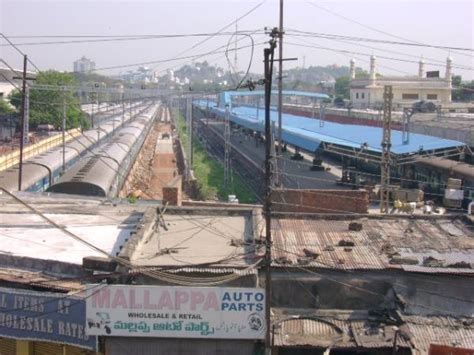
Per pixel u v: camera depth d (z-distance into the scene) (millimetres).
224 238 19516
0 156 52906
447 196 38719
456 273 16188
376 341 15164
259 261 16250
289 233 19812
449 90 94562
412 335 15352
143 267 16344
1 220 24266
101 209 26500
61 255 19906
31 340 17031
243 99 152250
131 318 15750
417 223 21188
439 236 19688
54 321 16562
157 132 123312
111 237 22031
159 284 16297
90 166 42531
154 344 15992
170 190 26516
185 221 21484
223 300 15594
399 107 75125
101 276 15844
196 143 95688
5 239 21719
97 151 51969
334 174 52812
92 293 15750
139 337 15867
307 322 16094
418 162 45094
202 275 16281
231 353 15891
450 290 16375
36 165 45625
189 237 19594
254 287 16031
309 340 15367
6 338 18031
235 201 33688
